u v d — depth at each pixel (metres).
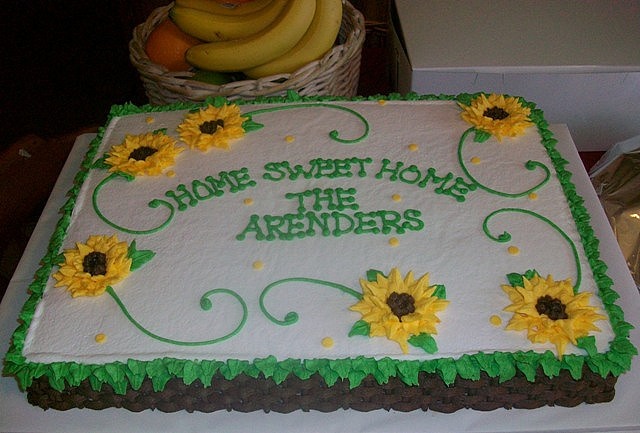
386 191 1.96
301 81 2.31
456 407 1.67
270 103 2.26
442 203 1.92
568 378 1.62
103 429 1.67
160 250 1.83
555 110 2.49
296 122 2.19
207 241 1.84
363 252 1.79
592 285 1.72
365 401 1.67
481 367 1.57
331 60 2.36
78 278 1.75
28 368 1.62
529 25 2.53
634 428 1.63
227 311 1.68
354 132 2.15
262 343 1.62
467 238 1.82
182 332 1.65
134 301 1.72
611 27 2.50
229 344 1.62
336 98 2.28
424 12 2.61
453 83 2.43
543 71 2.37
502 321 1.64
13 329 1.85
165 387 1.64
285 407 1.66
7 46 4.59
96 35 4.62
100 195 2.00
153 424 1.67
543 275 1.74
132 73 4.01
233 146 2.12
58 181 2.27
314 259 1.78
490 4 2.63
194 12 2.37
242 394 1.63
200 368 1.59
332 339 1.62
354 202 1.93
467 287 1.71
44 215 2.15
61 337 1.67
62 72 4.38
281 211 1.92
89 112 4.11
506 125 2.11
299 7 2.26
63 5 4.87
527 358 1.57
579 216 1.88
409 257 1.78
